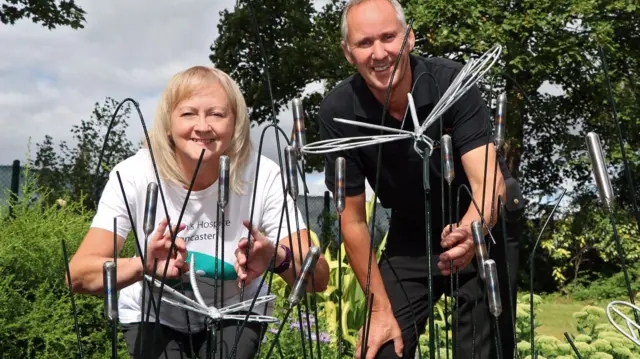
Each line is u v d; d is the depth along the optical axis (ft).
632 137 46.16
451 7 41.50
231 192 6.11
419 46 45.85
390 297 8.21
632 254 42.80
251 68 43.32
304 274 3.74
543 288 45.57
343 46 7.13
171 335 6.10
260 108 43.93
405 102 7.22
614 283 41.39
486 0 42.39
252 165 6.23
